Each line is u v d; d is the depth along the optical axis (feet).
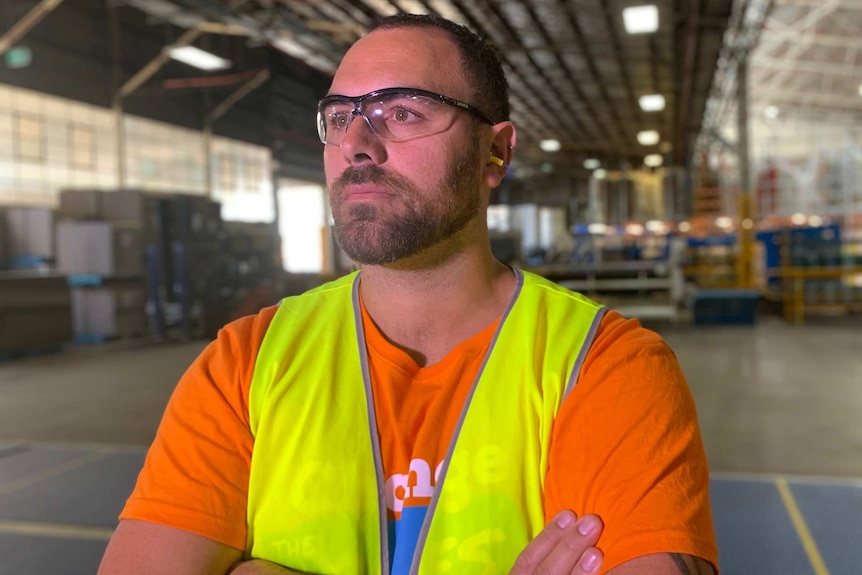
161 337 30.09
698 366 21.04
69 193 30.42
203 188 51.65
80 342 29.12
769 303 38.17
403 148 2.73
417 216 2.71
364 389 2.80
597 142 60.70
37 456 12.38
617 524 2.43
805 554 7.93
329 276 40.70
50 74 36.32
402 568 2.56
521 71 36.60
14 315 24.56
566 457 2.60
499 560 2.52
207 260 31.40
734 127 80.89
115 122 40.04
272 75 49.93
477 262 2.95
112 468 11.60
